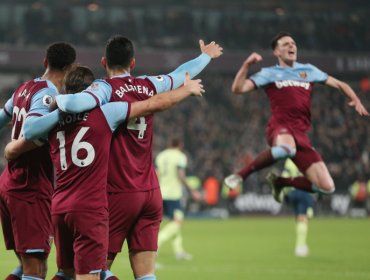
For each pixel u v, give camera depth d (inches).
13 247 340.5
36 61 1621.6
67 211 289.1
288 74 491.5
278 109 489.7
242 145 1674.5
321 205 1531.7
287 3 2124.8
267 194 1519.4
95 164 289.6
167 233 707.4
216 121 1743.4
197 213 1473.9
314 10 2128.4
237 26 1893.5
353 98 492.4
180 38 1892.2
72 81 307.0
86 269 287.7
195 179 1481.3
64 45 327.9
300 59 1786.4
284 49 490.9
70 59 327.9
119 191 306.0
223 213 1491.1
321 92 1876.2
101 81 304.3
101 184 291.4
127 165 306.5
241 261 670.5
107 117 290.5
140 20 1967.3
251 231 1079.0
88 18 1939.0
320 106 1831.9
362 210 1558.8
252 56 468.1
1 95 1679.4
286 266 625.3
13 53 1605.6
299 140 484.4
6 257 664.4
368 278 539.5
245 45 1865.2
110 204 306.5
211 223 1290.6
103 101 296.2
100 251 289.4
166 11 1948.8
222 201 1499.8
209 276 555.5
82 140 289.4
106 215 293.4
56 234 300.4
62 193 293.4
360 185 1552.7
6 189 324.8
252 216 1507.1
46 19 1846.7
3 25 1774.1
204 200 1482.5
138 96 307.6
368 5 2127.2
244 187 1510.8
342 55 1807.3
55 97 299.3
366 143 1738.4
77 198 288.7
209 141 1659.7
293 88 488.1
